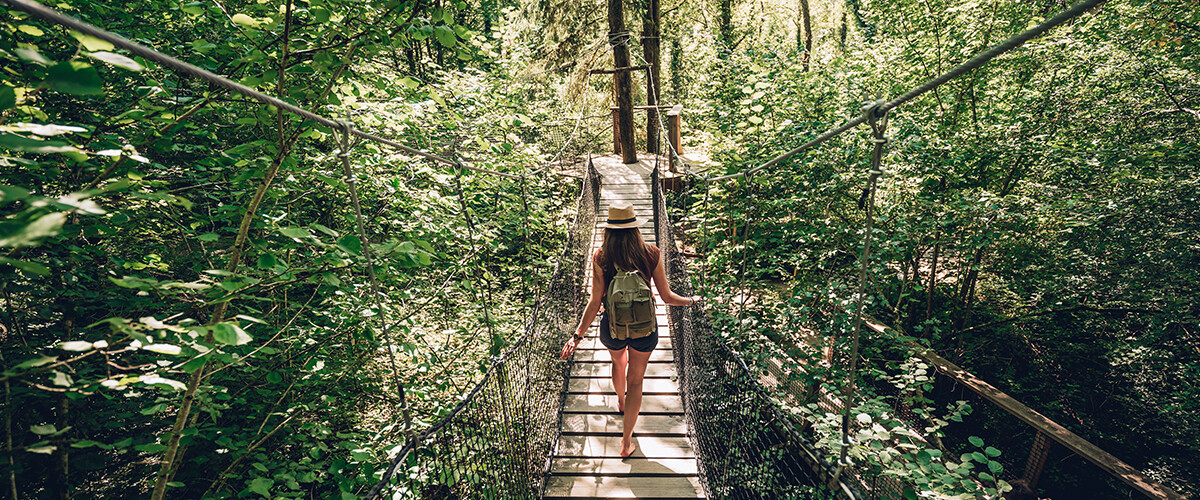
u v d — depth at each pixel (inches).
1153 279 189.2
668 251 195.2
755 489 101.0
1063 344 278.8
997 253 242.4
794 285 212.1
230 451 119.8
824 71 243.3
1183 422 212.1
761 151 220.1
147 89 107.3
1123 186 198.7
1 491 78.8
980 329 288.4
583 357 176.4
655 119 477.7
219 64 111.7
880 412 116.5
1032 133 228.4
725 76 259.6
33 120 65.7
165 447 80.8
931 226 196.4
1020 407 202.1
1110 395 255.9
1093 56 212.1
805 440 75.5
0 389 85.6
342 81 110.9
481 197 191.9
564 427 142.6
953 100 242.5
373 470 106.7
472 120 194.2
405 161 163.3
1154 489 160.9
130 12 107.1
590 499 120.3
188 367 64.7
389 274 132.1
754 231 215.5
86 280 115.7
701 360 131.5
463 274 174.6
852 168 200.7
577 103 440.5
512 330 193.8
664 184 361.7
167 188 118.4
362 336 128.6
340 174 140.3
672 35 526.3
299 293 155.5
